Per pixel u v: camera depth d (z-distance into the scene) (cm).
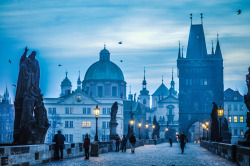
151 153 4375
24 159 2381
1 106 15400
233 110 17888
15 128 2980
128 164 2736
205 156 3747
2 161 2106
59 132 3042
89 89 19400
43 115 3062
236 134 17788
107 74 19450
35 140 2941
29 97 2981
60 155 3086
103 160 3112
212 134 5297
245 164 2300
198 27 16725
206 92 16025
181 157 3584
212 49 16538
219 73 16025
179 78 16188
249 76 3328
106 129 16588
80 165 2602
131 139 4481
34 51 3144
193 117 15925
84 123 16588
